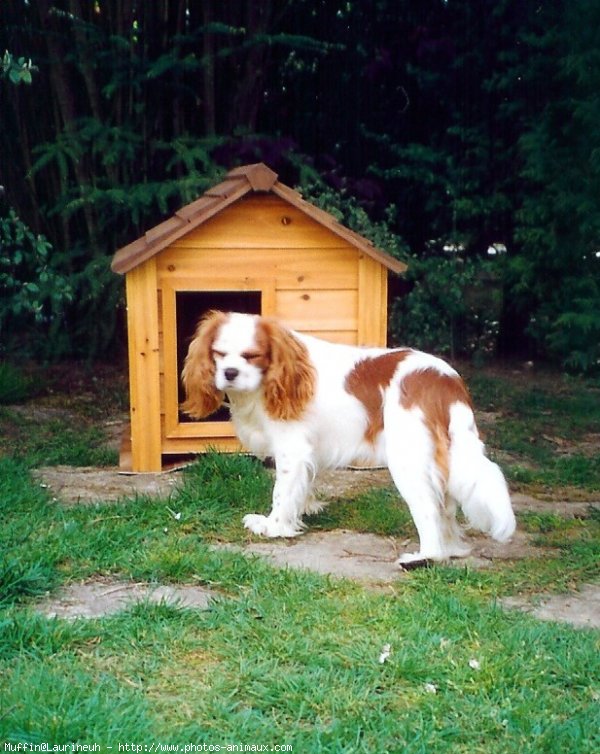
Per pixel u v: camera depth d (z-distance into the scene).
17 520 1.93
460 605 1.64
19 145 3.37
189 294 2.55
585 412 2.94
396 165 3.68
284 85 3.61
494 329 3.70
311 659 1.48
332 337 2.33
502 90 3.47
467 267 3.47
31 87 3.29
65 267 3.32
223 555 1.80
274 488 1.99
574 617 1.65
